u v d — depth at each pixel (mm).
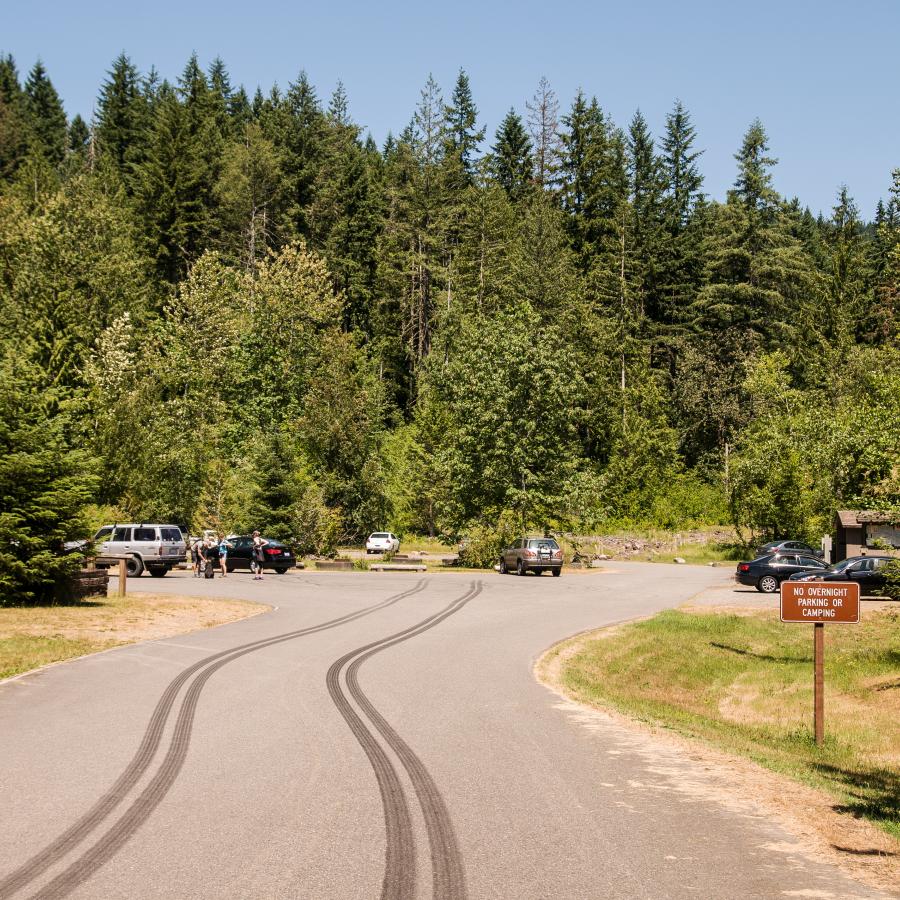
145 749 9539
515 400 52406
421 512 74125
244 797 7852
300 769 8859
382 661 16562
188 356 63906
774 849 6891
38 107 105750
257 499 54094
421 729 10930
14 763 8914
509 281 77938
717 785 8969
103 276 63344
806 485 58188
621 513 73562
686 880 6113
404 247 87562
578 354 60906
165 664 15578
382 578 40938
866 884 6176
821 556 48344
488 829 7109
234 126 101500
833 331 75250
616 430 75312
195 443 56031
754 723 16641
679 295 87562
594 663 19547
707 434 82875
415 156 89562
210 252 70500
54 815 7270
